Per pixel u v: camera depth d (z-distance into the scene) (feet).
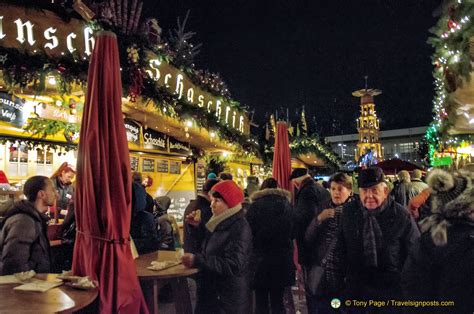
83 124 11.53
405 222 10.82
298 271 20.76
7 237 10.93
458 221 7.75
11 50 17.39
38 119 21.88
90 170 11.03
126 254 11.20
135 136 29.01
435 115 43.78
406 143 193.16
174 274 12.34
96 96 11.28
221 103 36.27
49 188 11.99
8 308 8.46
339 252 12.05
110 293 10.72
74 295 9.54
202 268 12.02
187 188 36.45
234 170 45.83
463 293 7.50
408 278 8.32
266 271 14.97
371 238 10.77
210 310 12.97
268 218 15.10
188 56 31.81
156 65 26.02
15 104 20.80
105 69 11.40
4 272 10.87
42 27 18.95
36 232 11.30
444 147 36.96
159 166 32.55
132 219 15.93
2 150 21.75
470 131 29.43
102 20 21.12
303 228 15.47
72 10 20.35
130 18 23.34
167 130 31.78
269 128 50.72
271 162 49.67
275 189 15.72
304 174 17.01
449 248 7.68
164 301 21.17
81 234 11.38
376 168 11.06
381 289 10.80
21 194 18.01
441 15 23.72
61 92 19.65
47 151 24.00
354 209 11.62
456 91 22.49
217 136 34.71
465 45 20.18
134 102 23.38
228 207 12.90
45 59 18.42
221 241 12.60
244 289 12.71
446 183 7.91
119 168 11.25
